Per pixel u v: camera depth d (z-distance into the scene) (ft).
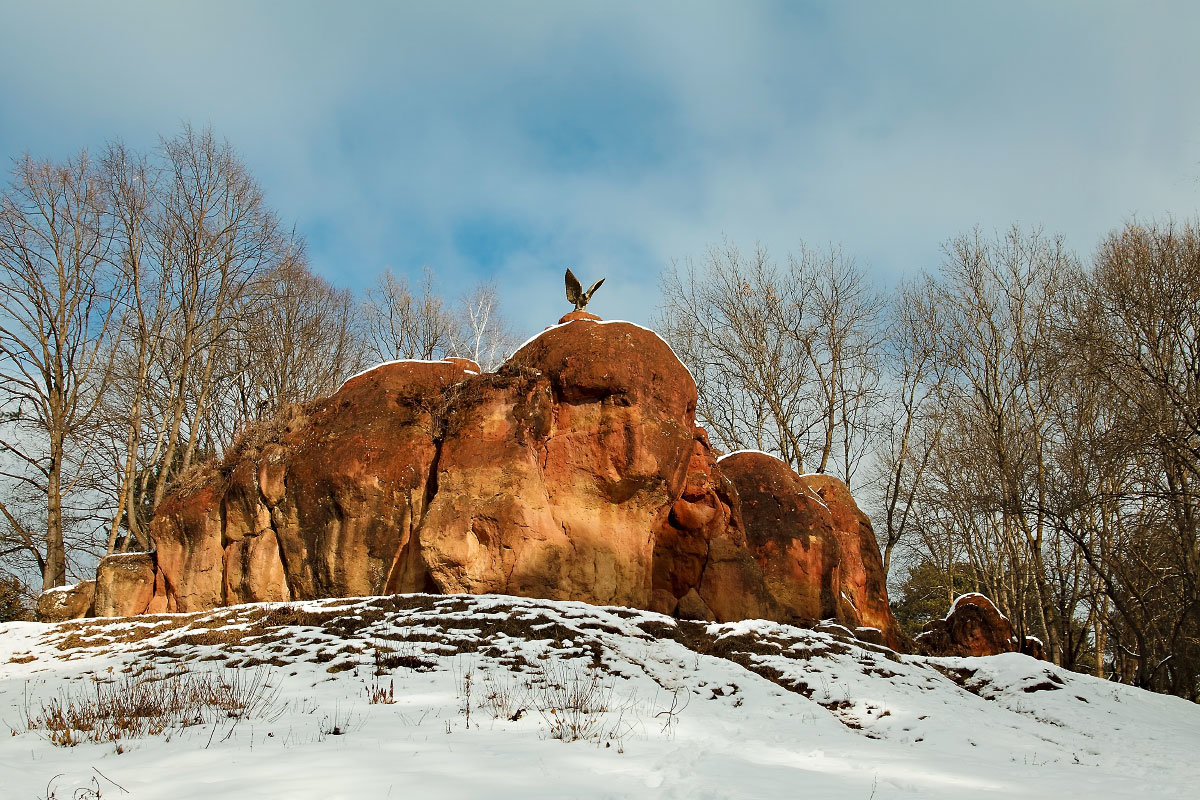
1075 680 63.57
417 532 60.44
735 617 66.54
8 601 92.48
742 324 125.49
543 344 65.05
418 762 26.45
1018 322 111.55
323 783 23.58
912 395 120.98
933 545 124.88
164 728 31.37
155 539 71.31
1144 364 90.58
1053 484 94.43
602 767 27.07
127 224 98.58
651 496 61.26
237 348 105.40
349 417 64.64
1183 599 89.04
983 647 82.33
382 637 45.73
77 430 93.30
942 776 30.91
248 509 65.67
